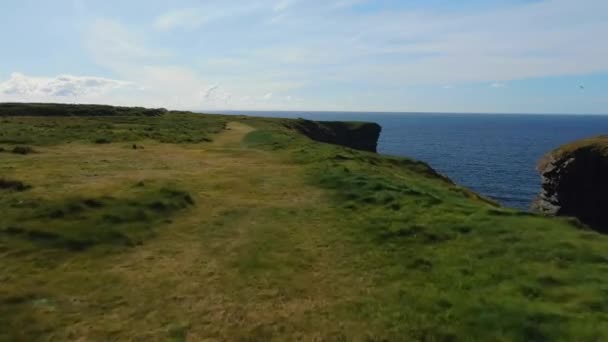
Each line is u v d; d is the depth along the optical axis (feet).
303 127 280.92
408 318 27.71
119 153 98.78
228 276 34.32
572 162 164.35
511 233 41.68
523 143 536.42
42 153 94.79
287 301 30.25
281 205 56.03
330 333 26.11
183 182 67.15
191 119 274.16
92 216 46.80
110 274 34.27
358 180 66.95
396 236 43.42
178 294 31.09
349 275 34.73
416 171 131.85
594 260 34.73
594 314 26.61
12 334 25.29
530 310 27.30
